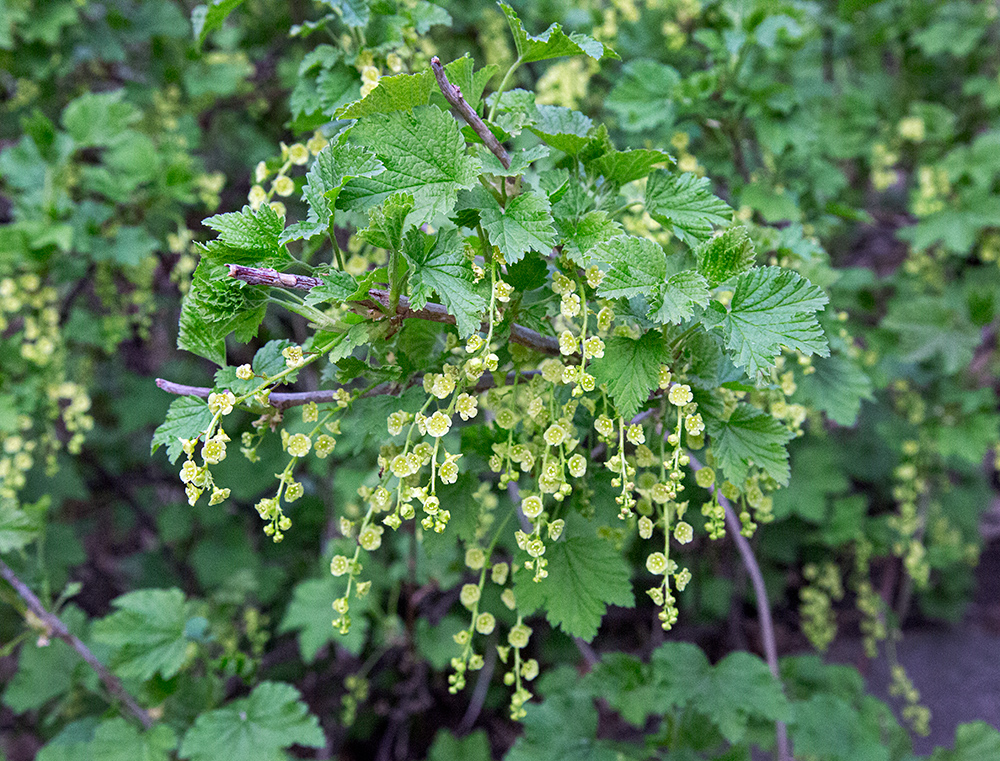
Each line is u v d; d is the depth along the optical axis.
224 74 0.89
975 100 1.04
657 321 0.31
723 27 0.65
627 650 0.97
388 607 0.78
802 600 1.11
